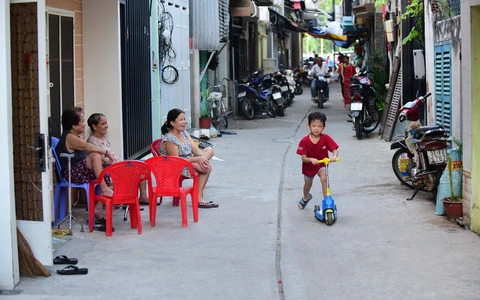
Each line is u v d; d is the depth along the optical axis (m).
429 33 11.02
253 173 11.09
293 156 12.88
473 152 7.18
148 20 11.84
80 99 9.20
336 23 37.09
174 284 5.84
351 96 15.52
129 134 10.64
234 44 21.80
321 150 8.17
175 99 14.06
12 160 5.67
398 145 9.55
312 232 7.48
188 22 15.20
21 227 5.97
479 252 6.60
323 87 24.11
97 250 6.81
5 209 5.64
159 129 12.61
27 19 5.69
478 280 5.82
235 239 7.23
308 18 40.34
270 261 6.47
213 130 15.74
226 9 16.89
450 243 6.91
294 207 8.70
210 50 15.88
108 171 7.29
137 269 6.23
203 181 8.73
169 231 7.55
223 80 19.78
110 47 9.27
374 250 6.75
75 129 7.75
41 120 5.75
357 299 5.45
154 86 12.45
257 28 27.27
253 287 5.76
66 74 8.65
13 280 5.68
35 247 5.98
